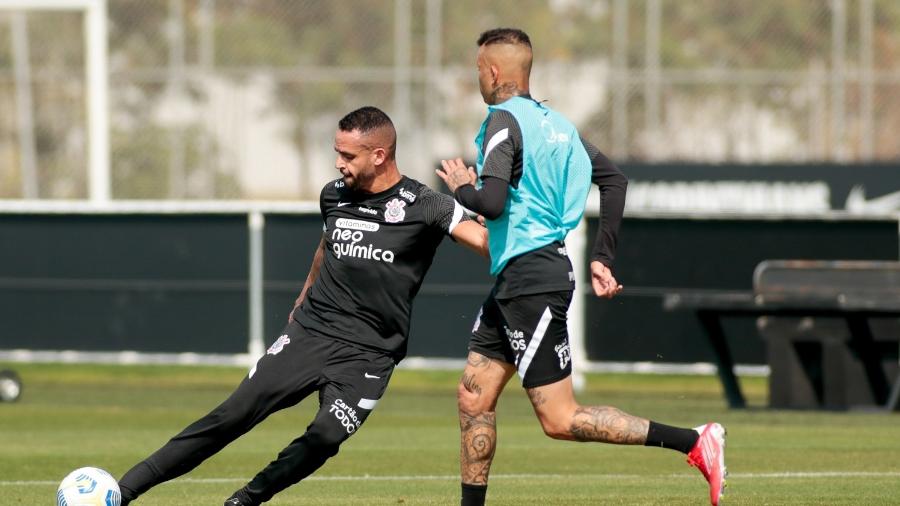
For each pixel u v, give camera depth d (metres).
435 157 82.06
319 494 28.20
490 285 55.81
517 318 21.30
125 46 96.81
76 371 65.19
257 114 90.00
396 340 22.31
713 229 54.56
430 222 21.94
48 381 60.69
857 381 47.28
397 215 21.98
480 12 101.50
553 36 101.94
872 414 46.00
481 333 22.00
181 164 87.12
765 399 53.88
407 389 58.19
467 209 21.45
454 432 41.56
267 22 97.69
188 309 57.69
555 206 21.39
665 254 54.75
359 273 22.02
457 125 98.81
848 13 91.00
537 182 21.22
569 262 21.55
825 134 83.19
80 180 97.31
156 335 57.94
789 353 47.88
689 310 54.41
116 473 31.80
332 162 93.19
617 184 22.12
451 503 26.50
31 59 99.12
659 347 54.59
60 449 36.72
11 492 28.56
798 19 92.81
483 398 22.02
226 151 88.25
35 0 70.69
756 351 54.47
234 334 57.34
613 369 54.66
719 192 66.94
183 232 57.78
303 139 93.00
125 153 92.31
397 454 35.88
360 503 26.56
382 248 21.92
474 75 81.75
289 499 27.30
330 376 21.97
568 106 87.69
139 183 92.25
